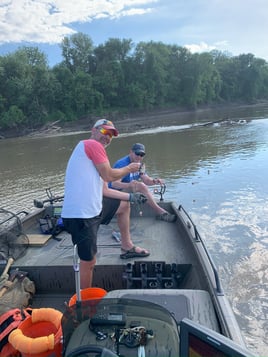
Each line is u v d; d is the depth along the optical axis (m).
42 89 52.19
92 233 2.91
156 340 1.88
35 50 62.22
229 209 9.34
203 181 12.50
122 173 3.04
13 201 12.13
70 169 2.89
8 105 50.50
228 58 90.00
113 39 66.31
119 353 1.82
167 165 16.05
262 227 7.98
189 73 70.38
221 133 27.89
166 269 3.46
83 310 2.04
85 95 55.53
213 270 2.74
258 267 6.32
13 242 3.83
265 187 11.16
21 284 3.23
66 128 51.31
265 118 40.38
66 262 3.65
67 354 1.87
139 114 63.56
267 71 88.38
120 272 3.56
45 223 4.54
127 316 2.02
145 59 65.50
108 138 3.11
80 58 67.69
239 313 5.21
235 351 1.32
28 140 38.47
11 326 2.38
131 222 4.91
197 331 1.47
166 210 5.31
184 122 44.78
